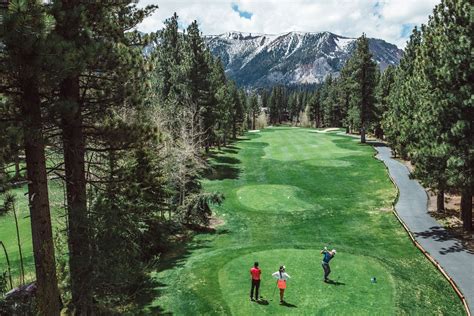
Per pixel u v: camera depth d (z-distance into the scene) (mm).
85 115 13109
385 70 75562
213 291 17109
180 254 23469
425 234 25750
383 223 28953
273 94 177875
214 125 57781
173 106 41688
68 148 12633
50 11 9984
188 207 28453
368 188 39344
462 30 22562
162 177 22500
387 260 21469
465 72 22531
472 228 25797
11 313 12812
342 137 81438
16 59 8867
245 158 58750
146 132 14109
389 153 57156
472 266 20359
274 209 33594
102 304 13953
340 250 22828
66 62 9180
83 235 11219
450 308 16188
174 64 53406
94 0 12531
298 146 68375
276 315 14859
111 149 13758
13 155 10422
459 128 22453
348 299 16109
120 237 11992
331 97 122625
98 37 12688
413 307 15820
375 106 69312
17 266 23328
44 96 10609
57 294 10938
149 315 15203
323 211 32781
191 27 49781
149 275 18562
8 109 10594
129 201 15883
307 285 17484
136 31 15391
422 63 26250
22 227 31234
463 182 23094
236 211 33500
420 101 29625
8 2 8922
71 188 13023
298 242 25484
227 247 24656
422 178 26484
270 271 19203
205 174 47875
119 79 13516
